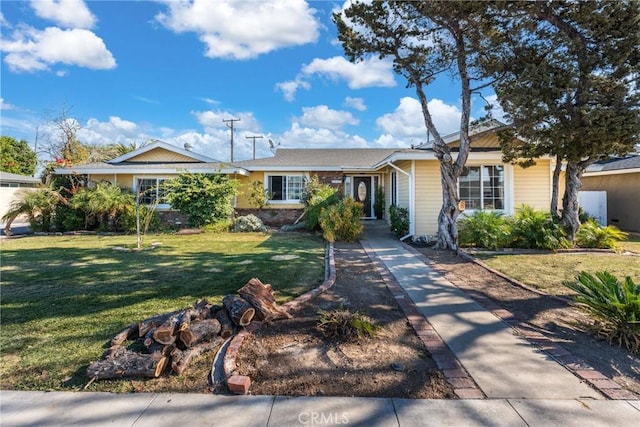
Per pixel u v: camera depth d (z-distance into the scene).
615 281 3.94
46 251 9.14
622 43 7.65
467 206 11.40
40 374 2.94
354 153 20.39
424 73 10.02
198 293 5.22
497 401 2.53
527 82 7.76
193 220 14.21
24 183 26.52
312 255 8.41
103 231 14.10
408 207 11.95
